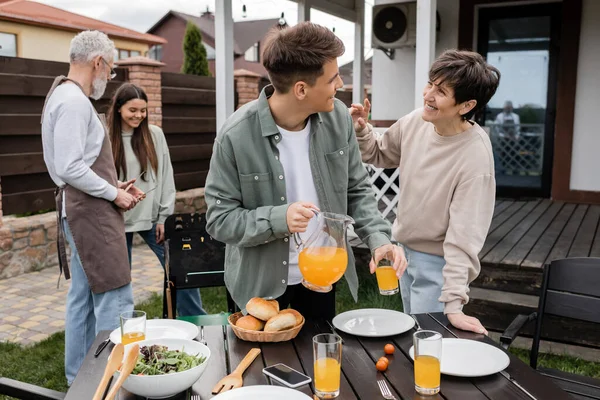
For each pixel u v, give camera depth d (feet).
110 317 9.72
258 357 6.14
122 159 12.34
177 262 10.80
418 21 14.99
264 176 6.70
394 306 14.49
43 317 14.70
